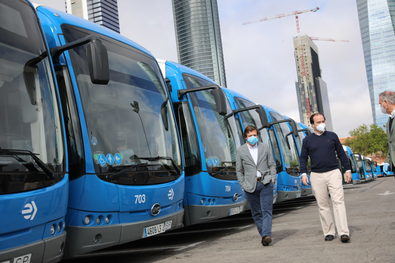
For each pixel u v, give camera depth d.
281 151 15.89
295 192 16.23
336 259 5.10
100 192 5.65
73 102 5.66
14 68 4.81
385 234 6.63
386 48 187.75
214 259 5.89
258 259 5.56
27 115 4.79
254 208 7.15
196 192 8.42
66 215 5.35
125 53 7.05
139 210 6.27
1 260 4.15
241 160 7.13
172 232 10.88
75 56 5.98
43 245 4.66
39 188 4.67
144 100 7.01
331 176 6.59
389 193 17.84
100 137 5.88
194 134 8.66
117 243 5.88
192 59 198.62
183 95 8.82
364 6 194.62
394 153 5.80
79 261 7.51
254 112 14.60
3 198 4.23
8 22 4.93
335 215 6.53
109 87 6.34
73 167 5.48
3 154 4.38
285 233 7.91
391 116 5.83
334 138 6.71
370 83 190.88
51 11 6.20
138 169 6.36
